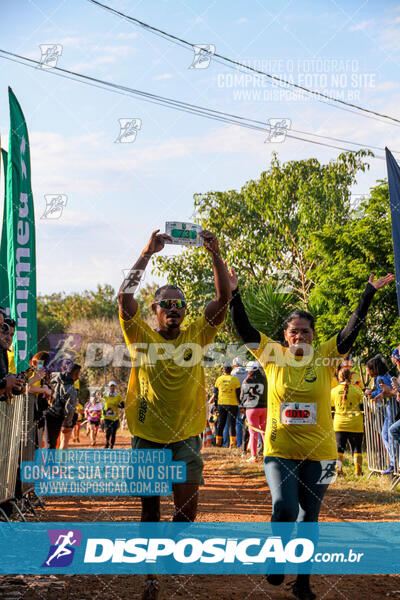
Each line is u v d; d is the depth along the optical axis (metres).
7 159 7.82
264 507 7.41
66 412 9.51
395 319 14.32
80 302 48.53
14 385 4.51
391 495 8.05
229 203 19.33
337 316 14.62
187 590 4.18
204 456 13.11
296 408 4.18
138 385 4.11
